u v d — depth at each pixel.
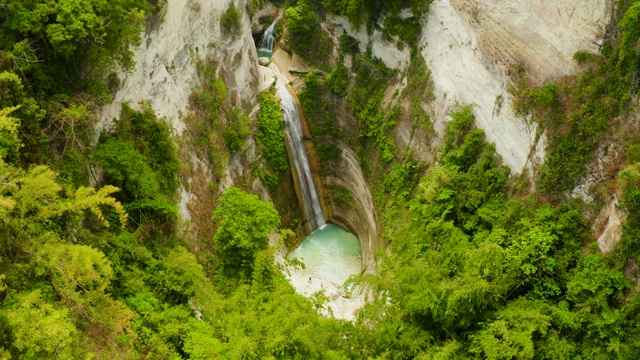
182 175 24.14
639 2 18.20
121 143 20.36
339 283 30.08
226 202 22.62
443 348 17.27
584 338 17.84
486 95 24.58
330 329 17.52
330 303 26.70
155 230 21.30
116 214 19.67
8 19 16.94
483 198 23.08
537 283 19.36
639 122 18.81
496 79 23.94
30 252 14.72
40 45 18.00
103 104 19.98
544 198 21.23
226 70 29.11
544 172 21.25
